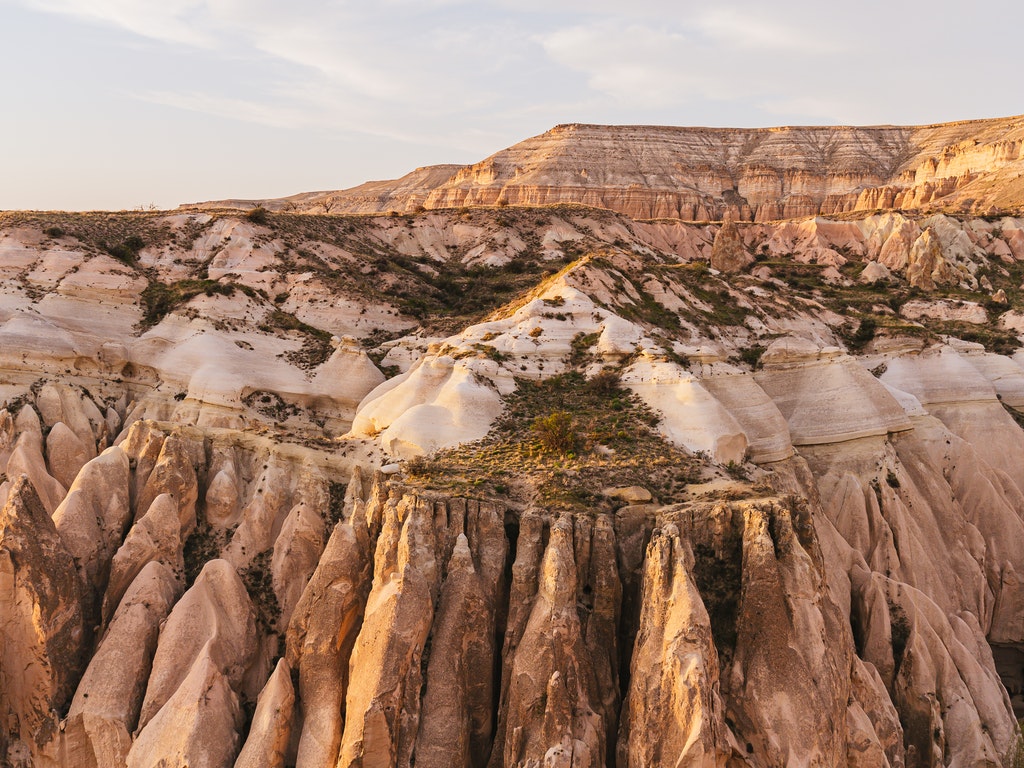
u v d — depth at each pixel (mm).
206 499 44938
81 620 38219
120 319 67000
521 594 35219
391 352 69188
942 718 42906
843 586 46781
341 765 32406
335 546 36500
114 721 35688
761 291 80500
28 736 36906
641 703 32438
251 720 36031
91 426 59031
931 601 47125
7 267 69000
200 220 89875
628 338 54438
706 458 45156
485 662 34688
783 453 52688
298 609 36406
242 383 59500
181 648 37188
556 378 52625
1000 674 56688
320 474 45969
